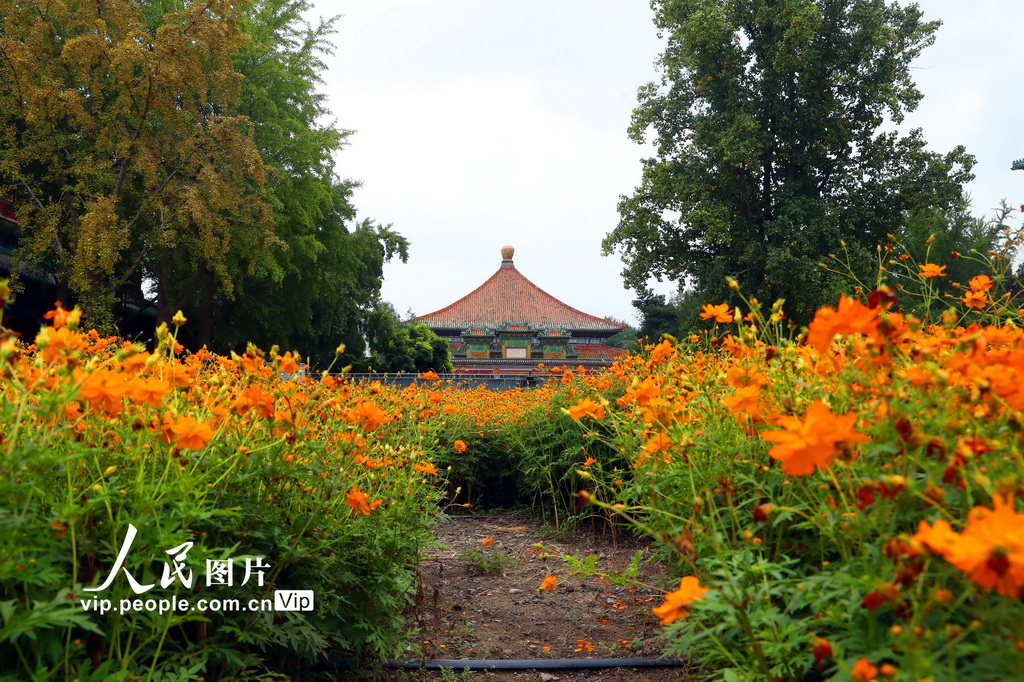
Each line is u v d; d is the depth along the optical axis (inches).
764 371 75.9
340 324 1160.2
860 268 732.7
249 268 777.6
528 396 303.9
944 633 38.6
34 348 82.0
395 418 145.9
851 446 47.2
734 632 62.8
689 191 785.6
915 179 816.9
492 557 192.7
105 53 656.4
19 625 47.2
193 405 81.9
